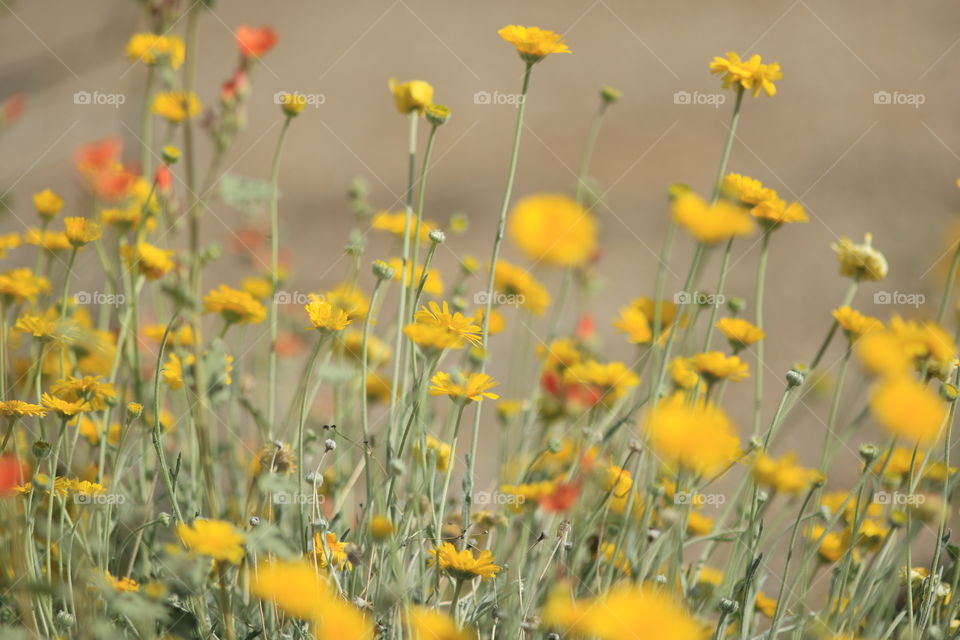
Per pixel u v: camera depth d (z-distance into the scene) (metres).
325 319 2.88
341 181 5.69
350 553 2.86
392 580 2.88
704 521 2.98
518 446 3.05
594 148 6.15
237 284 4.32
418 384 2.89
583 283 3.21
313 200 5.50
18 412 2.87
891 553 2.95
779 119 6.36
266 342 3.17
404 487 2.97
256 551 2.87
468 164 6.02
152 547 2.93
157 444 2.87
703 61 7.12
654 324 2.98
